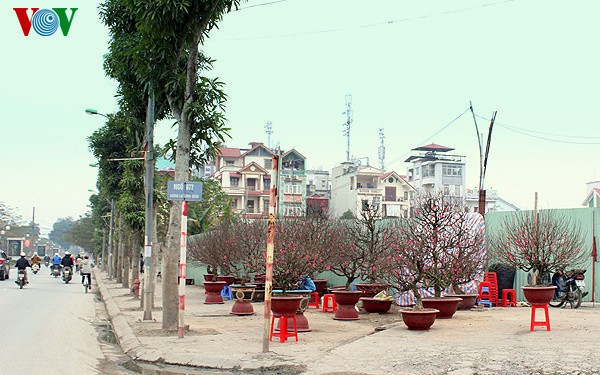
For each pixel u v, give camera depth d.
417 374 8.45
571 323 12.86
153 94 14.21
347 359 9.61
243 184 64.75
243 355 10.28
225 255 21.36
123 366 10.38
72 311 20.27
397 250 14.77
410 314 12.23
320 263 15.76
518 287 18.69
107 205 54.44
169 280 13.84
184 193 12.60
